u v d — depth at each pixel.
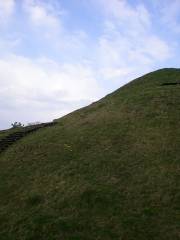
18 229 22.58
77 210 23.64
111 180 26.50
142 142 31.62
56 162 30.19
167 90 43.03
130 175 26.95
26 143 35.03
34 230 22.17
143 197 24.34
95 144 32.34
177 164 27.69
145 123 34.97
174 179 25.92
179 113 36.03
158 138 31.88
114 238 21.00
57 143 33.75
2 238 21.98
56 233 21.73
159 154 29.34
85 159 29.89
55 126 39.97
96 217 22.83
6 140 36.50
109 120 37.19
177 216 22.33
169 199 23.89
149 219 22.25
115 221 22.31
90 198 24.61
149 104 39.12
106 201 24.19
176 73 55.72
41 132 37.97
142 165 28.09
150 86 49.41
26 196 26.02
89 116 40.41
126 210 23.22
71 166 29.08
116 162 28.86
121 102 42.25
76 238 21.19
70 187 26.17
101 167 28.39
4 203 25.78
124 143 31.91
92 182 26.44
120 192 25.03
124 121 36.25
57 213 23.53
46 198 25.36
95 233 21.50
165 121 34.72
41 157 31.56
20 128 42.97
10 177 29.20
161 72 57.41
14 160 31.89
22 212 24.23
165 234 20.98
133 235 21.12
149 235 21.02
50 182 27.31
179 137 31.67
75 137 34.41
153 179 26.16
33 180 28.14
